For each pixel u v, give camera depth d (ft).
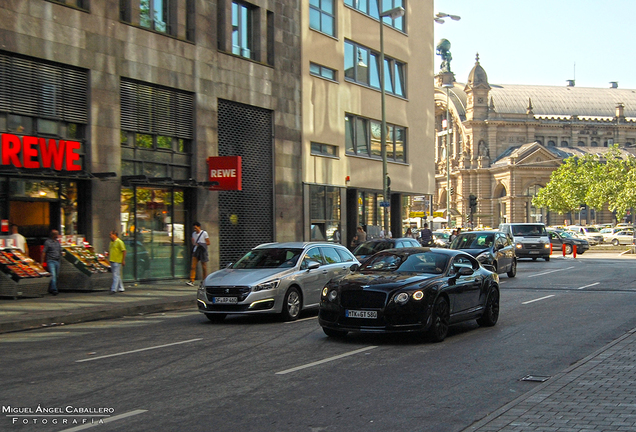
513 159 352.28
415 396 24.73
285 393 25.21
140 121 71.05
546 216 363.35
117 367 30.42
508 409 21.63
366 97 113.60
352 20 110.32
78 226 64.95
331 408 23.02
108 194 66.23
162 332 42.37
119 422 21.35
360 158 111.65
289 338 38.81
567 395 23.36
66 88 62.75
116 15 67.72
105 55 66.23
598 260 139.33
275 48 91.81
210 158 78.69
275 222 91.30
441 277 37.99
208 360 31.99
